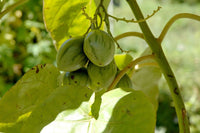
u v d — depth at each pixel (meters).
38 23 1.76
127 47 2.56
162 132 1.75
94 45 0.55
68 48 0.58
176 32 2.97
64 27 0.70
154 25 3.15
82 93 0.55
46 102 0.54
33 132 0.53
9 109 0.61
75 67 0.59
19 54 1.77
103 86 0.58
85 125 0.52
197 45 2.64
